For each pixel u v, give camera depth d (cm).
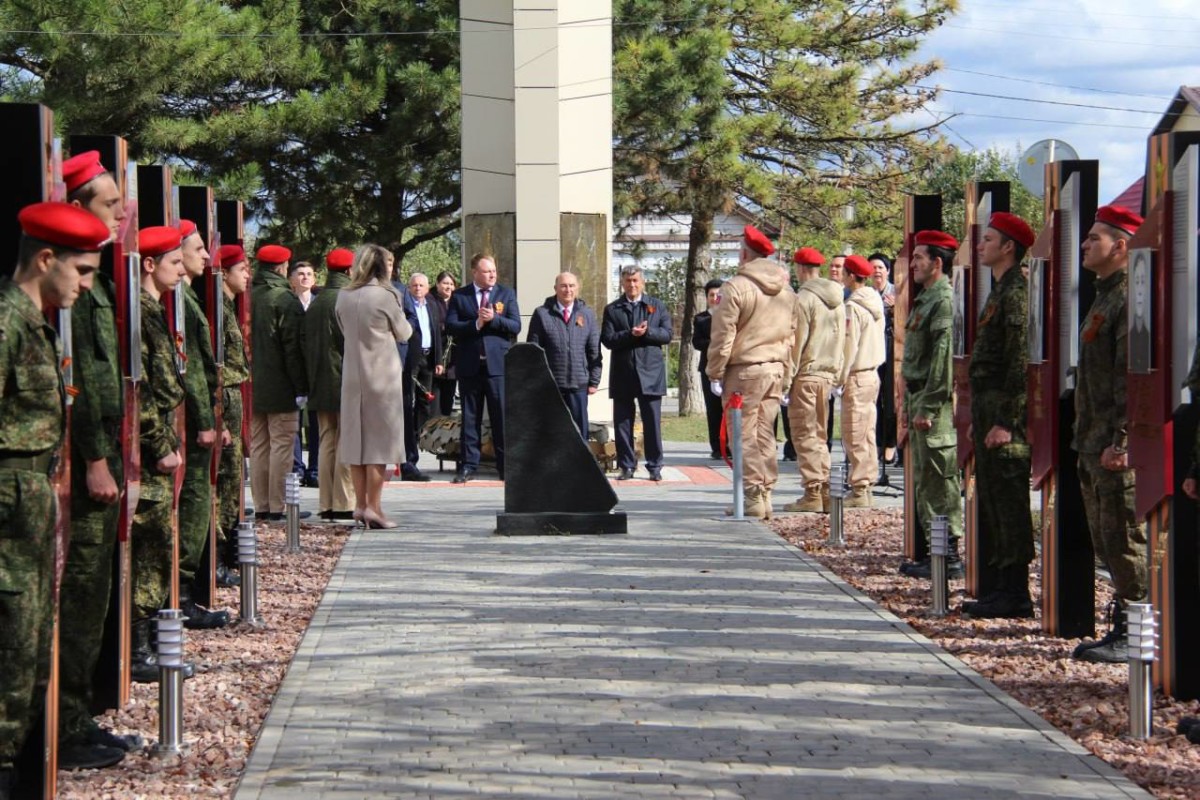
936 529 953
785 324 1423
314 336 1391
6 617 526
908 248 1110
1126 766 625
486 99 2016
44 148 558
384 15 2905
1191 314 696
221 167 2739
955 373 1002
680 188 3109
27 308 527
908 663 816
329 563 1176
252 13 2692
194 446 893
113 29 2411
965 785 598
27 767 557
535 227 1961
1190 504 719
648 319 1789
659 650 851
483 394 1769
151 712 723
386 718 706
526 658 832
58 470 558
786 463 2086
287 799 586
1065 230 849
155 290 784
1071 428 869
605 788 598
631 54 2892
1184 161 694
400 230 3002
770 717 704
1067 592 877
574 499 1329
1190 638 727
